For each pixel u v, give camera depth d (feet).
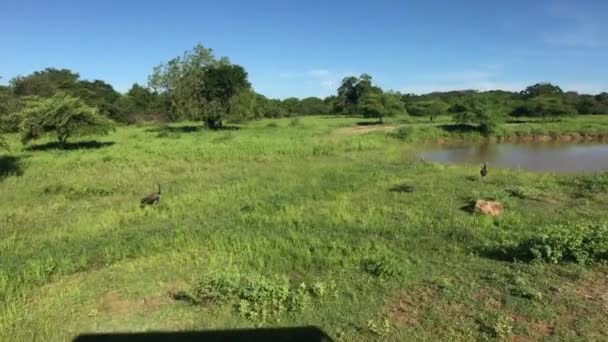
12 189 58.23
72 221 43.34
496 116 133.69
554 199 47.75
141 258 32.30
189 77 156.35
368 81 302.86
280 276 28.22
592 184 53.62
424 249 32.71
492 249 31.68
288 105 329.52
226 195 51.75
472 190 51.78
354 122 196.24
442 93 390.63
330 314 23.27
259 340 21.29
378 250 32.09
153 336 21.77
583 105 224.74
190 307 24.49
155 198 47.52
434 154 100.63
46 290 27.40
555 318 22.08
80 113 99.09
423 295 24.98
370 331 21.59
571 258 29.19
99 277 28.91
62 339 21.66
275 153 86.58
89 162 77.20
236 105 160.25
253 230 37.73
